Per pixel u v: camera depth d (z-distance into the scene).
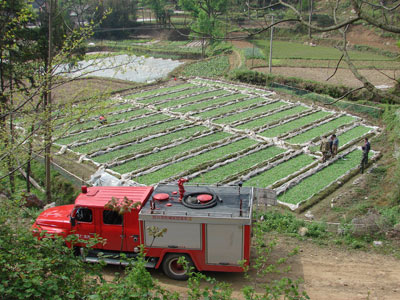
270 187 21.69
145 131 30.62
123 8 90.12
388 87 39.62
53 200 22.03
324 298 11.32
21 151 15.80
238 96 40.28
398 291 11.62
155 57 72.50
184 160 25.47
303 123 32.12
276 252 13.95
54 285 8.12
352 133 30.03
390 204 19.52
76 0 47.22
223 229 11.65
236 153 26.08
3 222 10.44
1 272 8.41
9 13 20.05
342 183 22.47
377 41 66.44
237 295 11.46
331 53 61.78
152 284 8.13
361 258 13.64
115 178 22.36
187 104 37.34
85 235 12.91
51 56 21.03
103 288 7.92
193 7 70.62
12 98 15.77
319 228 15.92
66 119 16.09
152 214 11.86
